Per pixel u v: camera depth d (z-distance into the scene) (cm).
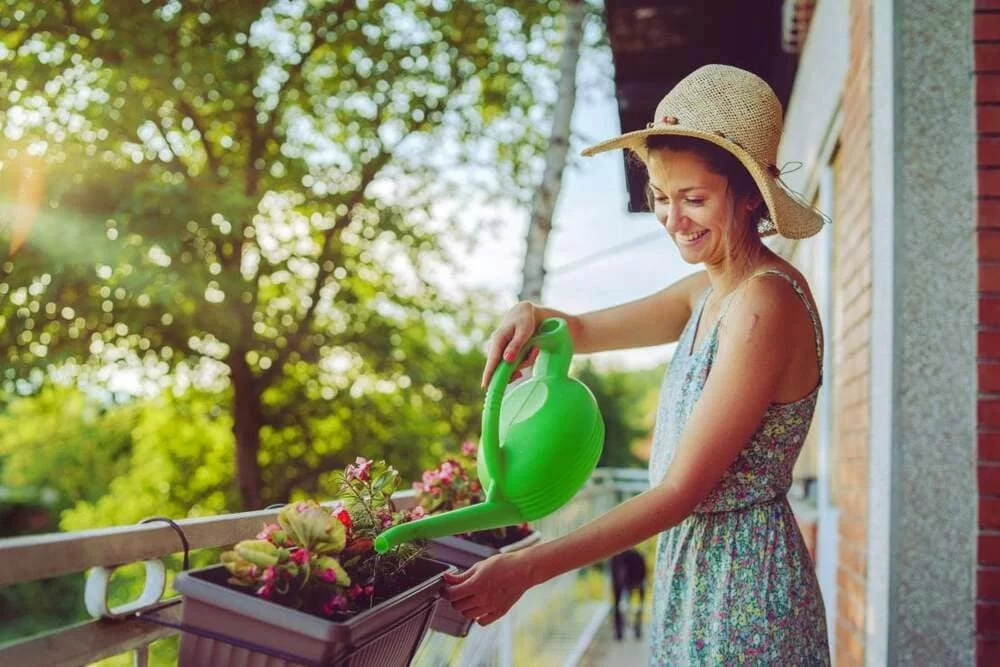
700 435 141
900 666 229
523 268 686
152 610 113
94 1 810
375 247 1098
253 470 1076
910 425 231
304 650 102
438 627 164
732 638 149
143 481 1236
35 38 836
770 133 149
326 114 1071
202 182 893
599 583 702
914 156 235
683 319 182
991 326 229
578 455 136
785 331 145
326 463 1130
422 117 1077
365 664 113
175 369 998
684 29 515
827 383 405
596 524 135
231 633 104
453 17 1017
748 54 571
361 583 119
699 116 148
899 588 230
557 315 168
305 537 111
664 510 137
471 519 128
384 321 1120
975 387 229
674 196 150
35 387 863
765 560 149
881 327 248
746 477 150
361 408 1120
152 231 800
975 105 232
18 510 1612
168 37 845
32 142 796
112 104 819
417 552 126
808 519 425
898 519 231
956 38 235
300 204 1068
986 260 230
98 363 898
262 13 923
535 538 198
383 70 1028
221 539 142
